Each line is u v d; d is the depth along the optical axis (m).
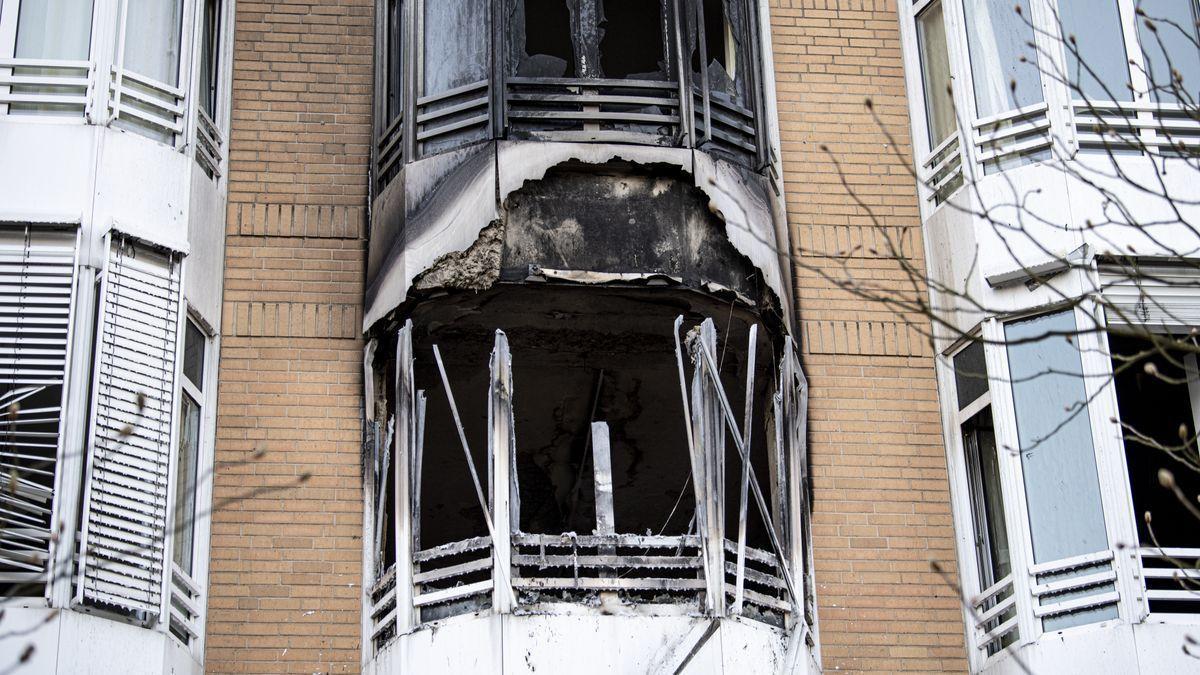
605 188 14.91
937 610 14.90
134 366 13.76
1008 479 14.52
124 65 15.03
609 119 15.14
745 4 16.23
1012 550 14.32
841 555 15.00
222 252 15.49
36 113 14.48
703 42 15.47
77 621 12.60
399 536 13.80
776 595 15.27
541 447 17.41
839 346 15.82
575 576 13.50
